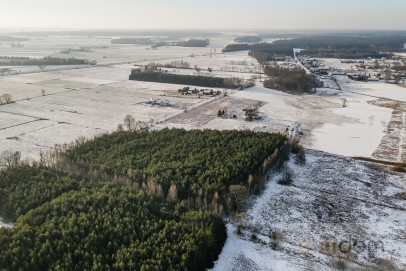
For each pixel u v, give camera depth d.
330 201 56.88
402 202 57.22
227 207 52.34
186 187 56.41
